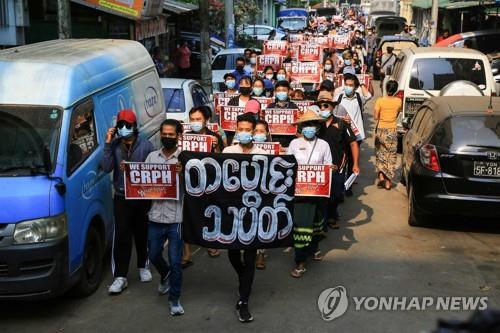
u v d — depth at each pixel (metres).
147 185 5.91
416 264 7.16
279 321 5.75
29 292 5.55
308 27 37.47
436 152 7.94
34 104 6.07
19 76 6.22
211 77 16.58
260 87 10.16
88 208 6.27
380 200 9.92
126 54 8.33
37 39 15.20
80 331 5.60
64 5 10.91
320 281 6.68
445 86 12.12
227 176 5.91
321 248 7.71
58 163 5.77
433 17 28.22
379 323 5.69
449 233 8.29
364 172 11.81
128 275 6.96
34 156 5.82
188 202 5.93
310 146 6.72
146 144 6.32
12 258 5.45
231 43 23.77
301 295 6.33
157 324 5.72
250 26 34.00
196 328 5.63
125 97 7.79
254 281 6.71
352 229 8.45
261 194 5.94
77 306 6.14
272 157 5.91
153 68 9.38
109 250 7.10
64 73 6.28
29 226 5.49
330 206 8.29
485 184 7.73
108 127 7.02
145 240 6.61
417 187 8.10
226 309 6.03
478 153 7.73
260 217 5.95
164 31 20.83
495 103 8.66
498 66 19.23
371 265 7.13
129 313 5.96
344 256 7.42
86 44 8.11
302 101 10.01
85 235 6.15
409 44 26.64
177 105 11.13
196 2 27.06
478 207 7.75
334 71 14.99
